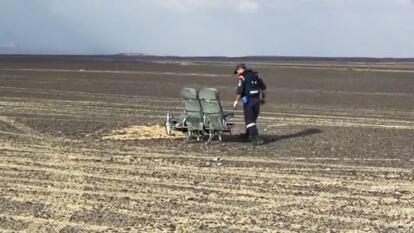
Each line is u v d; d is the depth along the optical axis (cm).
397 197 983
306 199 961
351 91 3422
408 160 1322
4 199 935
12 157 1298
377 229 802
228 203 930
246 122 1510
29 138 1580
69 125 1847
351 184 1075
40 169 1176
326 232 786
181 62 9488
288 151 1416
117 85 3675
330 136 1670
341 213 879
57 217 841
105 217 845
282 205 922
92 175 1125
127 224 813
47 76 4453
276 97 3011
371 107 2595
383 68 7050
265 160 1303
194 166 1226
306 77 4806
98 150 1404
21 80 3966
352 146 1502
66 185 1039
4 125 1820
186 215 859
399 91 3462
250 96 1493
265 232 784
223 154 1369
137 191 1002
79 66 6512
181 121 1588
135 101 2700
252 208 902
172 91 3278
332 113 2328
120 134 1664
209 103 1507
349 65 8738
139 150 1410
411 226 818
